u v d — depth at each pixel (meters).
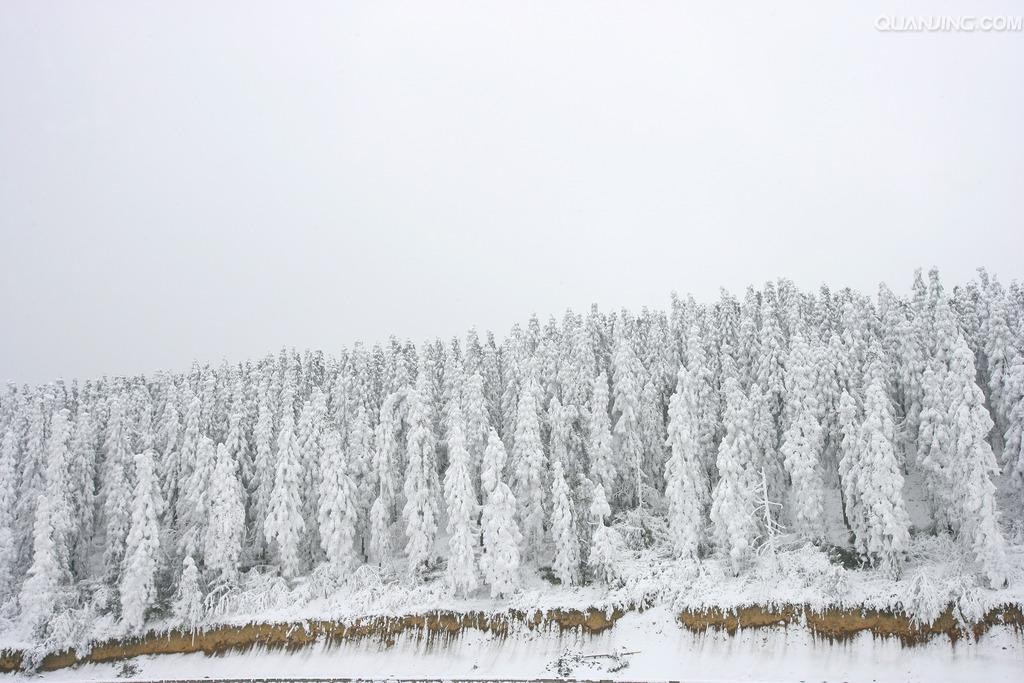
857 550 47.97
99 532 64.06
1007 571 42.47
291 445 58.56
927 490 50.22
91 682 50.84
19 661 53.00
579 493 54.94
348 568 56.16
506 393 63.59
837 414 53.25
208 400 68.94
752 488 50.16
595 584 51.50
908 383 54.12
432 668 48.62
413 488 56.06
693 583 48.97
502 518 51.72
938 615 42.06
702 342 63.06
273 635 52.69
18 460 65.50
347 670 49.62
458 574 51.56
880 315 60.69
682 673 44.06
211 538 55.56
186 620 53.91
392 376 70.69
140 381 83.50
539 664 47.19
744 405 52.66
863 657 42.19
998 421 54.03
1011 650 39.94
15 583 59.00
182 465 61.44
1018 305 56.22
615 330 65.31
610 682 42.16
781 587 46.69
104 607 55.94
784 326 63.16
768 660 43.62
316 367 81.19
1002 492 51.72
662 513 58.09
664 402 61.75
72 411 76.38
